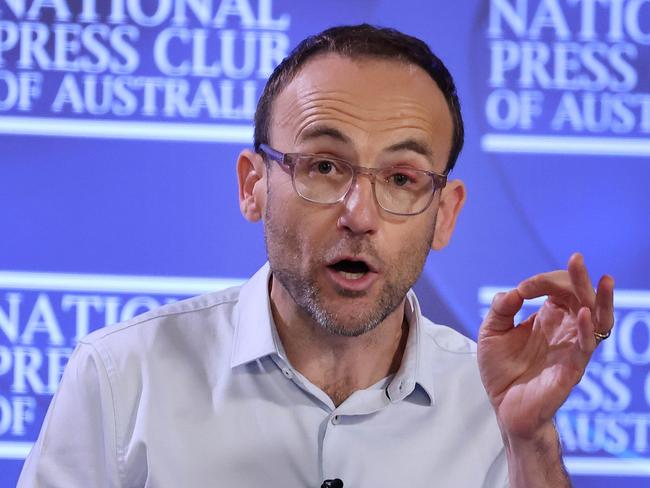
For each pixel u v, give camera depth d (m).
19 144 6.23
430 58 3.91
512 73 6.34
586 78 6.35
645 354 6.34
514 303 3.56
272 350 4.04
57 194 6.25
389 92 3.69
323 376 4.12
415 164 3.70
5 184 6.23
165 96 6.26
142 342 4.24
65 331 6.25
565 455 6.30
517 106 6.34
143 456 4.02
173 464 3.99
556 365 3.58
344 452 4.08
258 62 6.29
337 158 3.66
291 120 3.74
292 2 6.30
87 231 6.26
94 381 4.14
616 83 6.36
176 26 6.27
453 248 6.33
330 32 3.91
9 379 6.22
